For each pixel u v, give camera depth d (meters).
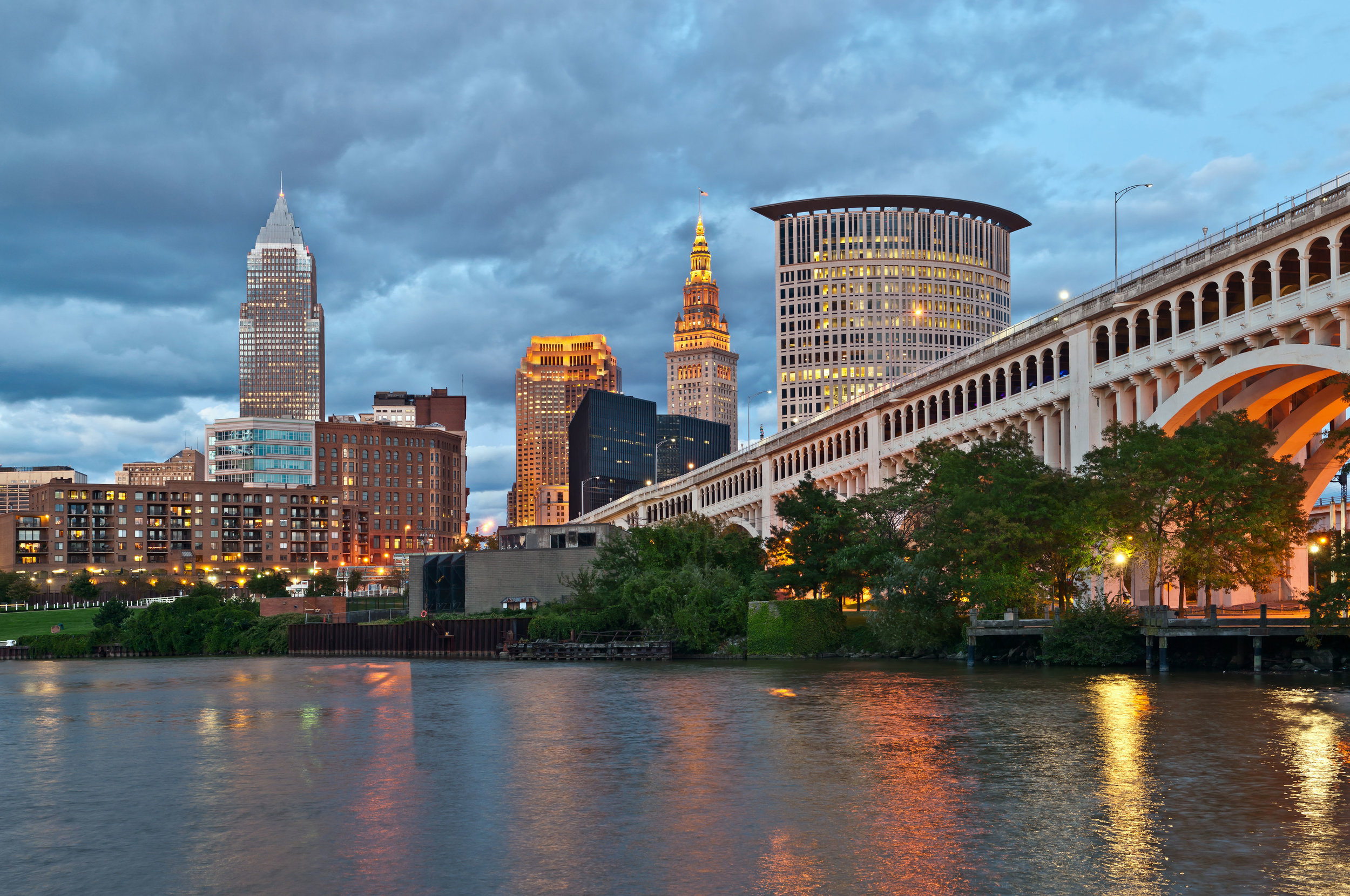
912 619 86.38
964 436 110.12
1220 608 76.62
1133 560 75.56
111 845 31.83
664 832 31.34
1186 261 78.88
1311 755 40.56
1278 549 71.88
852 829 31.12
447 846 30.42
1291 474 75.12
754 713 56.31
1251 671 69.06
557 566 135.62
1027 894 25.17
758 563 114.44
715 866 27.80
